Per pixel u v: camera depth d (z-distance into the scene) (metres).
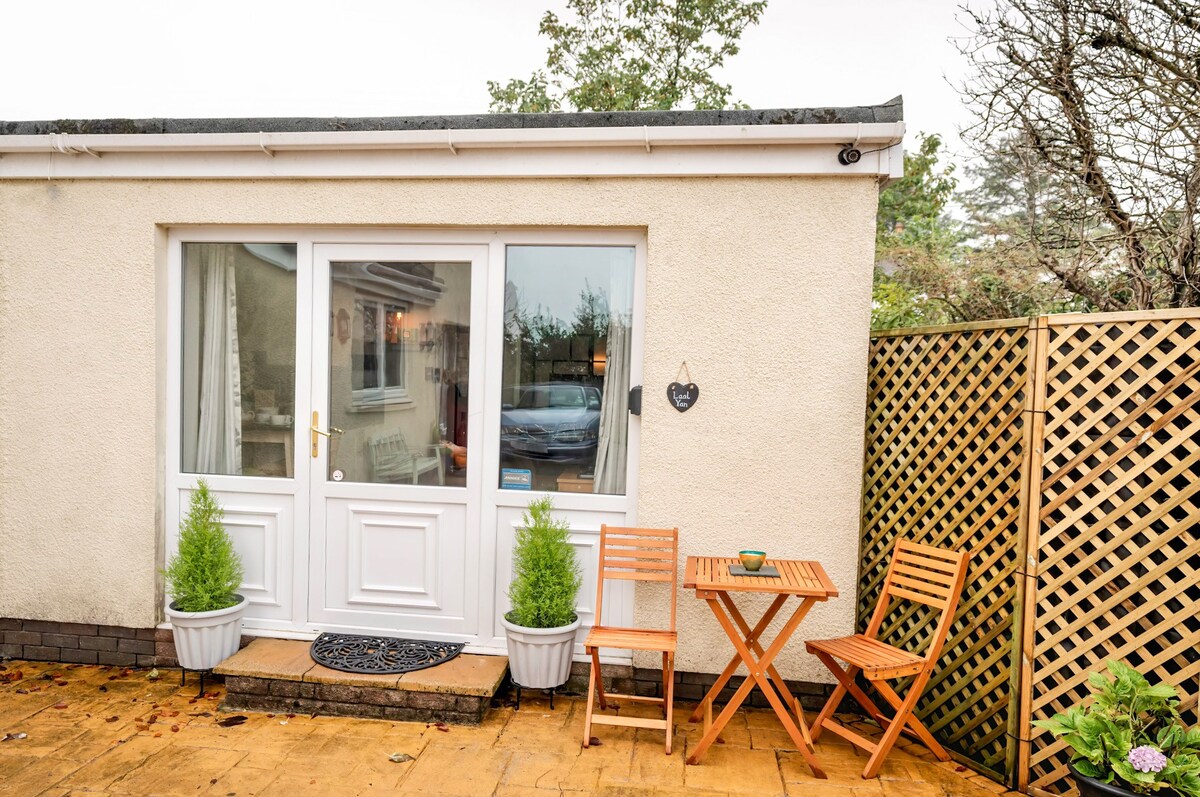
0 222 3.78
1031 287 5.18
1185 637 2.34
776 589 2.84
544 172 3.45
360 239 3.72
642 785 2.76
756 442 3.43
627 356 3.63
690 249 3.42
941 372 3.11
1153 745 2.27
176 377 3.83
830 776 2.86
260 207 3.64
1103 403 2.53
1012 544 2.80
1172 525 2.36
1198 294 4.04
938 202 9.40
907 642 3.26
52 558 3.84
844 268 3.35
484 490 3.69
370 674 3.31
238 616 3.61
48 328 3.78
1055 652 2.69
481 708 3.25
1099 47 4.24
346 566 3.79
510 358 3.70
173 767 2.82
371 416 3.79
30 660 3.91
